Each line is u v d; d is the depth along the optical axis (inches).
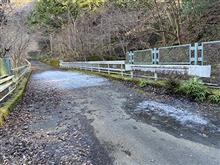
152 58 476.4
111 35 1057.5
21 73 634.2
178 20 587.8
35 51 2311.8
